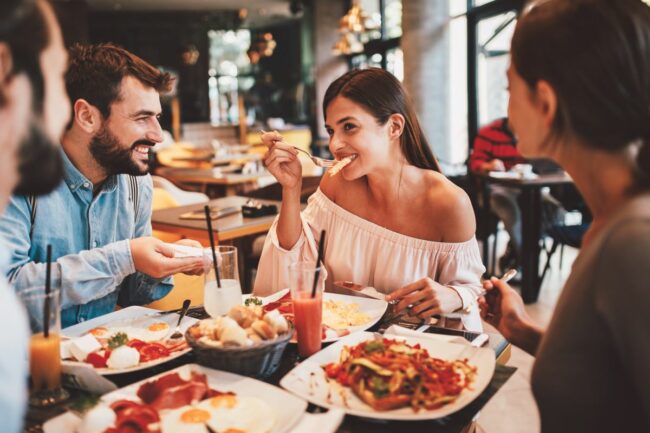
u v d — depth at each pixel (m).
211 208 3.58
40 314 1.09
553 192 5.41
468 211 1.74
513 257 5.00
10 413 0.61
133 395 1.07
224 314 1.39
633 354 0.75
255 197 4.52
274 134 1.77
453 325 1.52
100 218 1.84
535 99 0.89
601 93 0.81
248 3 12.35
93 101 1.66
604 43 0.80
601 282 0.78
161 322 1.48
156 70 1.77
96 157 1.73
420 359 1.13
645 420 0.80
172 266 1.58
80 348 1.26
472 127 7.62
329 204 1.86
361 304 1.58
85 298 1.58
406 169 1.77
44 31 0.68
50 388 1.10
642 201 0.80
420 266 1.75
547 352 0.87
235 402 1.01
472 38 7.46
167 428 0.95
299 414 0.98
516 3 6.62
